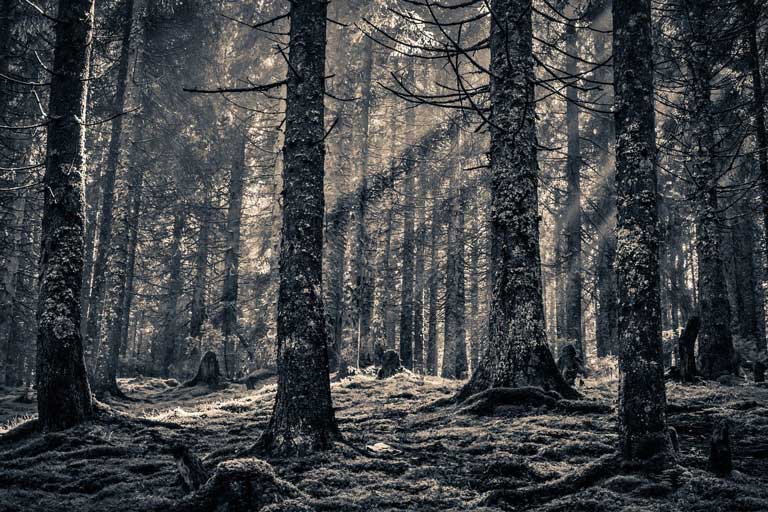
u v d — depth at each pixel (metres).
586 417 10.27
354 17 24.38
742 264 23.31
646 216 7.25
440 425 11.11
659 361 7.00
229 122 27.41
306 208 9.56
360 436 10.14
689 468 6.82
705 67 16.22
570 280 22.28
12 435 11.02
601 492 6.36
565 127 26.25
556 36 22.77
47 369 11.29
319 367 9.16
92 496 7.67
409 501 6.78
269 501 6.42
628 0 7.73
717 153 15.93
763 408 10.27
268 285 30.95
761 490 6.21
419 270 35.06
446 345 25.19
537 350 11.98
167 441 10.91
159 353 35.88
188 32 24.05
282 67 27.09
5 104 19.53
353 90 26.61
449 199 26.14
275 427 8.94
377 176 25.27
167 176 28.11
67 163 12.05
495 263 12.58
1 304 20.95
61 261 11.70
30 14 19.50
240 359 32.91
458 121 23.38
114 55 23.72
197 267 29.69
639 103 7.52
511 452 8.64
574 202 22.56
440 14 24.25
